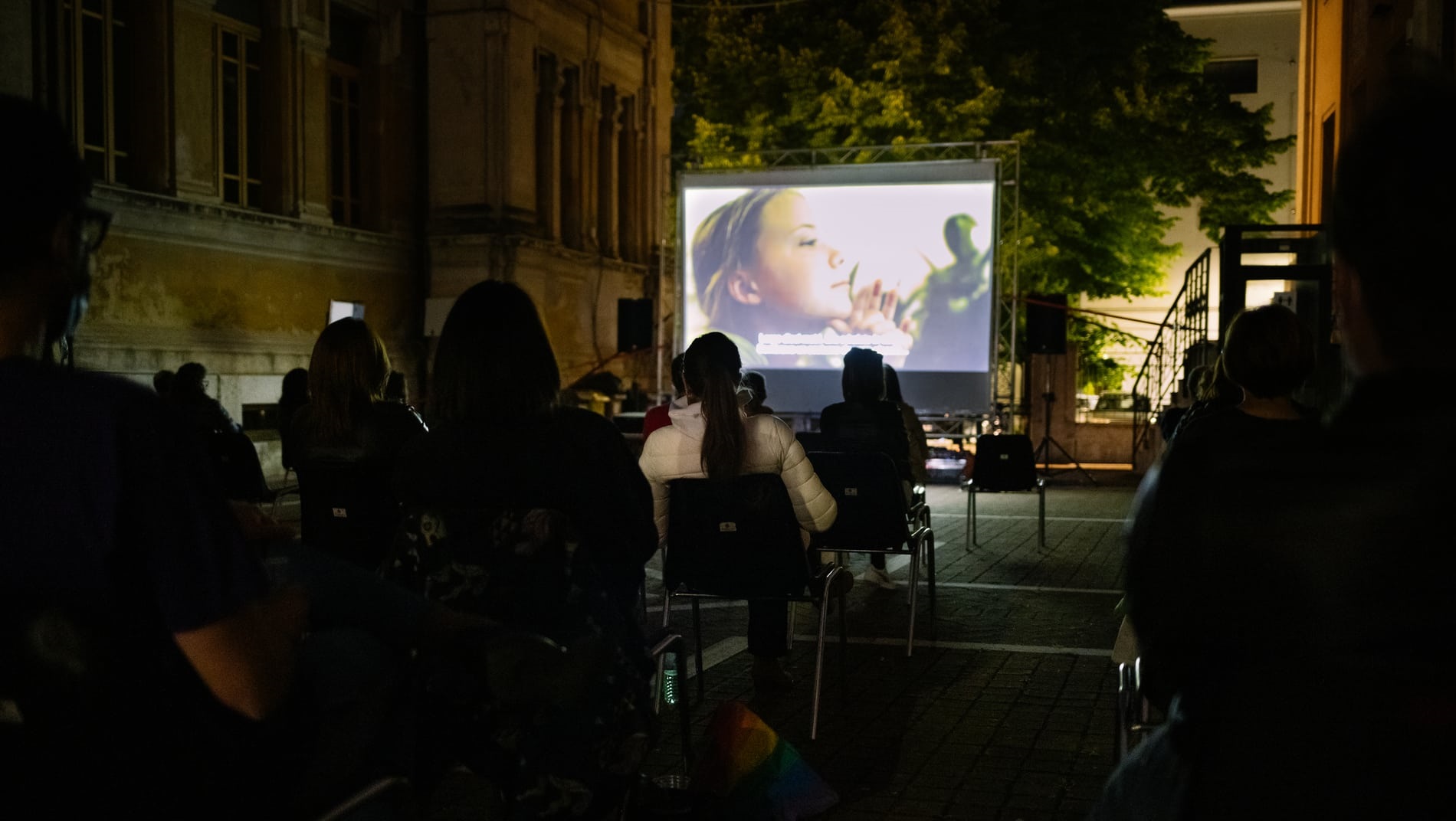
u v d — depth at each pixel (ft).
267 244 58.95
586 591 8.98
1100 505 50.60
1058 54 90.94
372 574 6.42
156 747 4.92
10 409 4.70
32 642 4.70
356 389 14.37
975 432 69.77
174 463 4.86
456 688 7.95
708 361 16.06
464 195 71.56
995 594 28.96
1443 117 4.00
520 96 72.33
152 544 4.78
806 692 19.58
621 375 86.38
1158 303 124.47
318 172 62.49
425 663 6.52
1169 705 5.34
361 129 68.49
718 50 91.66
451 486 9.23
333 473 14.37
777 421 16.56
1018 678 20.57
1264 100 123.44
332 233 63.52
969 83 83.87
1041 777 15.29
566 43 78.64
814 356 65.67
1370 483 4.00
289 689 5.31
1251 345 10.65
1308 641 4.13
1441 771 3.86
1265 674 4.22
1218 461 4.56
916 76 82.99
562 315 78.54
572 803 8.30
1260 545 4.26
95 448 4.70
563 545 8.94
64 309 5.08
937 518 45.29
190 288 54.44
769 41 94.68
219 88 56.49
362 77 68.44
